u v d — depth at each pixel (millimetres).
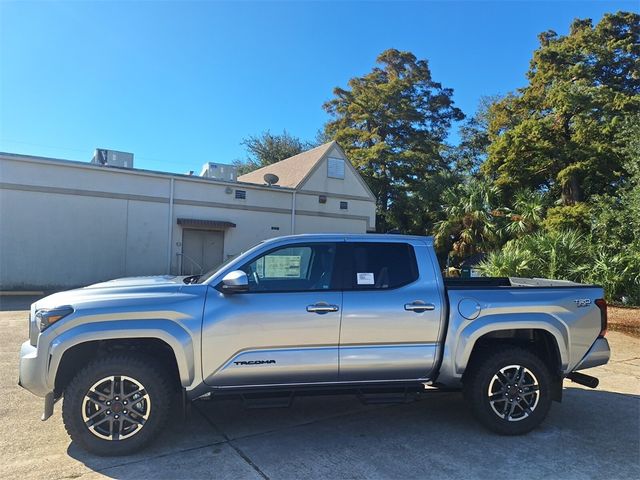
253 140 44938
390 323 4574
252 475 3869
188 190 20203
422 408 5605
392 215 35312
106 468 3969
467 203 24609
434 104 40312
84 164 17812
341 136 37625
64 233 17516
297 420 5148
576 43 29688
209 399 4480
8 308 13047
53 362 4109
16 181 16781
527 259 15391
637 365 7773
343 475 3881
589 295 5020
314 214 23797
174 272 19734
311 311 4461
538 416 4758
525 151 24719
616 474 3955
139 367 4227
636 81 30188
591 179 23500
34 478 3775
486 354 4797
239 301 4418
